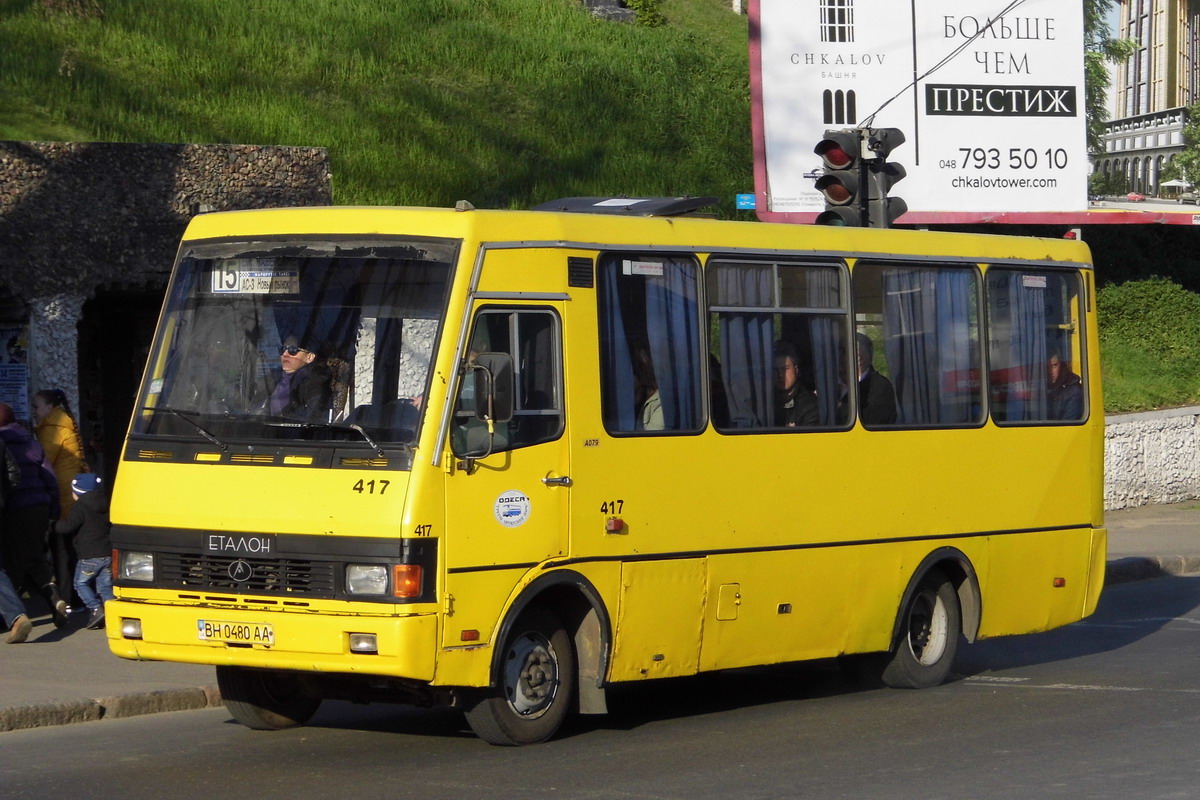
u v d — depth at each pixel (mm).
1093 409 14703
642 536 10852
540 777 9430
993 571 13688
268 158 19656
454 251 9969
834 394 12383
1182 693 12664
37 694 12062
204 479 9961
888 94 29062
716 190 31188
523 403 10180
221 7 31969
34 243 17859
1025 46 30188
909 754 10164
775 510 11812
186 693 12398
